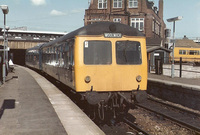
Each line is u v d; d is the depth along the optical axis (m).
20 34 56.28
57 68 11.59
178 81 14.30
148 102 12.05
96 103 7.58
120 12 34.28
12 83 14.52
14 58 63.81
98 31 7.85
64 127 5.39
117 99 8.27
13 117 6.22
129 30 8.17
